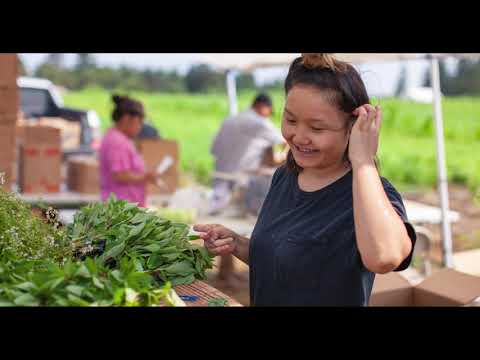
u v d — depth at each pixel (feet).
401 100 54.70
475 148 42.50
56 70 64.95
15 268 4.72
